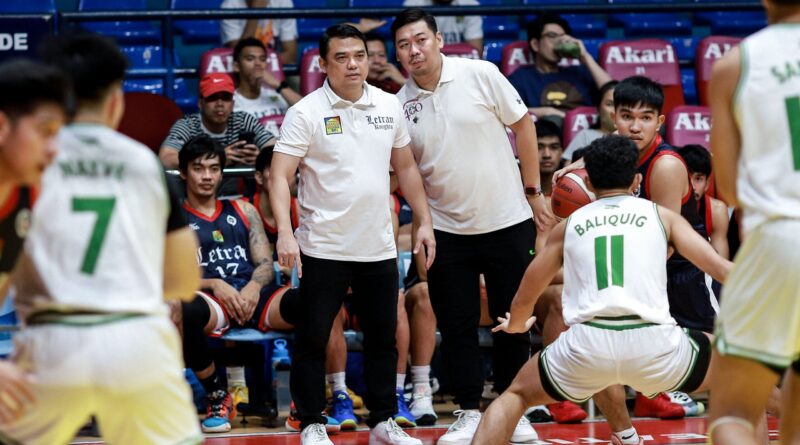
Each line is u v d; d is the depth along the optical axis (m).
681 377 6.91
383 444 8.82
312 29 16.11
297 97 13.19
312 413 8.74
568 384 7.00
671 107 14.08
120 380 4.48
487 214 8.98
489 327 10.81
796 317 4.96
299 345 8.80
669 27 16.81
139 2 15.89
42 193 4.58
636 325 6.86
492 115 8.93
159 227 4.77
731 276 5.19
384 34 15.66
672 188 8.10
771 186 5.00
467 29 15.17
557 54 13.51
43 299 4.54
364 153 8.65
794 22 5.13
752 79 5.06
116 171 4.67
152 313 4.63
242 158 11.30
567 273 7.14
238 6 15.34
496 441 7.03
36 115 4.45
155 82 14.67
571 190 8.66
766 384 5.24
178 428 4.68
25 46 11.54
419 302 10.08
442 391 11.73
